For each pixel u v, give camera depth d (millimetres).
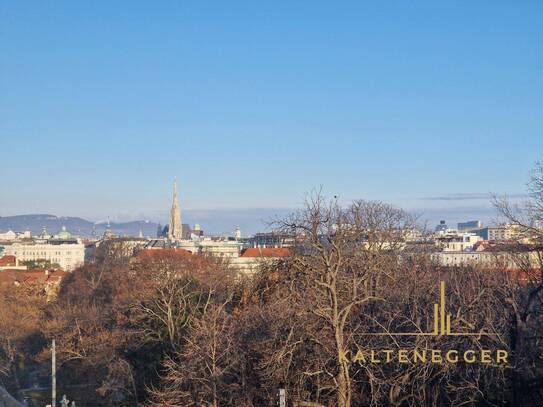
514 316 46375
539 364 47312
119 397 81562
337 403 46344
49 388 99500
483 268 79312
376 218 87750
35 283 163250
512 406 44469
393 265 62875
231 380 55750
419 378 48250
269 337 50812
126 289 103625
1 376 109625
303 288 50719
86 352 87625
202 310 73625
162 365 68750
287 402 47344
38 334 111562
